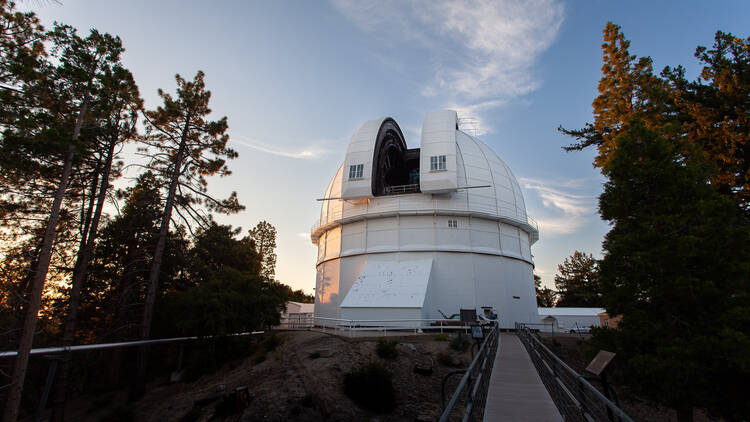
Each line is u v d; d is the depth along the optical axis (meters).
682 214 12.09
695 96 18.47
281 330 30.33
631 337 12.16
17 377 12.93
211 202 24.39
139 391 19.28
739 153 17.95
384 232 31.66
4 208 17.34
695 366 10.23
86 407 21.12
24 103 13.96
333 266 34.44
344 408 13.70
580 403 6.84
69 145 14.00
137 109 21.41
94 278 25.17
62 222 19.75
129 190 22.70
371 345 19.50
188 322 21.02
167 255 26.61
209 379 20.52
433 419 13.03
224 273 24.56
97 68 16.58
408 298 25.59
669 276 11.67
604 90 21.83
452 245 30.34
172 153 23.38
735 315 10.55
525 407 8.54
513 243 33.34
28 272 19.41
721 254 11.62
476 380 7.12
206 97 23.95
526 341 18.05
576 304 68.12
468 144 35.75
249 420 13.06
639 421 16.27
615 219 14.25
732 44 18.44
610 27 22.38
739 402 10.26
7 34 13.95
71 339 18.16
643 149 13.55
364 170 31.30
